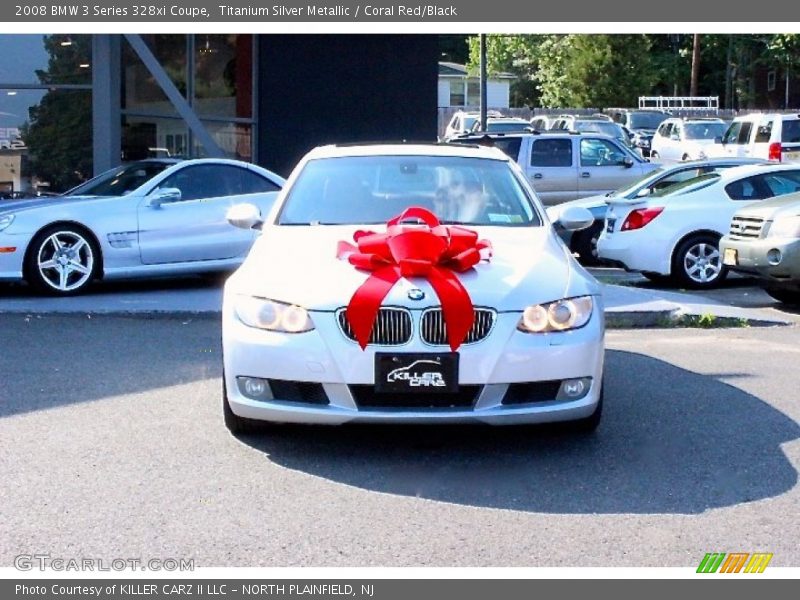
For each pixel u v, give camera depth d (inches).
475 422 229.3
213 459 240.4
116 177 494.0
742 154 1075.9
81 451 245.9
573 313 235.9
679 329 417.7
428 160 301.6
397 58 723.4
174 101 629.6
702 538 198.4
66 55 608.4
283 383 232.4
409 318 227.0
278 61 705.6
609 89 2076.8
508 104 2487.7
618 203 547.5
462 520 205.9
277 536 197.9
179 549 192.2
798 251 437.7
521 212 285.1
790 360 353.1
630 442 255.6
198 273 518.6
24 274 446.9
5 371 324.8
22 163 609.0
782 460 243.1
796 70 2170.3
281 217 282.2
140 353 353.7
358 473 231.6
